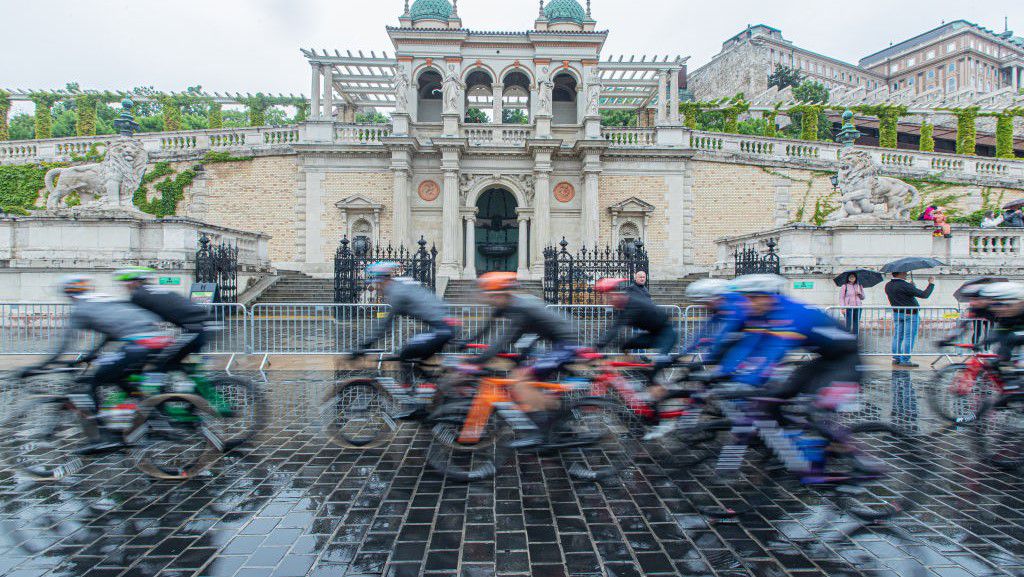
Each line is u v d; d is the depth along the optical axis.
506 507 4.24
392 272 5.84
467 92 33.00
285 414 6.95
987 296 6.23
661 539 3.73
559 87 31.22
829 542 3.69
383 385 5.70
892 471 4.99
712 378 4.96
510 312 5.17
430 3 29.30
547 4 30.67
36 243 15.49
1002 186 28.00
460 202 27.09
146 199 26.70
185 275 15.53
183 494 4.45
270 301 19.09
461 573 3.29
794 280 15.54
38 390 7.97
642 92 32.78
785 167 27.91
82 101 33.62
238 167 26.98
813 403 4.43
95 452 4.95
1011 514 4.12
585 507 4.24
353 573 3.28
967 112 32.34
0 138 33.19
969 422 6.44
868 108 32.62
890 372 9.72
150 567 3.34
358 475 4.89
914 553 3.54
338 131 27.58
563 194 27.56
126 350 4.94
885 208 16.75
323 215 26.94
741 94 32.38
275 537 3.72
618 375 5.93
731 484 4.71
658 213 27.66
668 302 19.00
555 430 5.23
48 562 3.39
